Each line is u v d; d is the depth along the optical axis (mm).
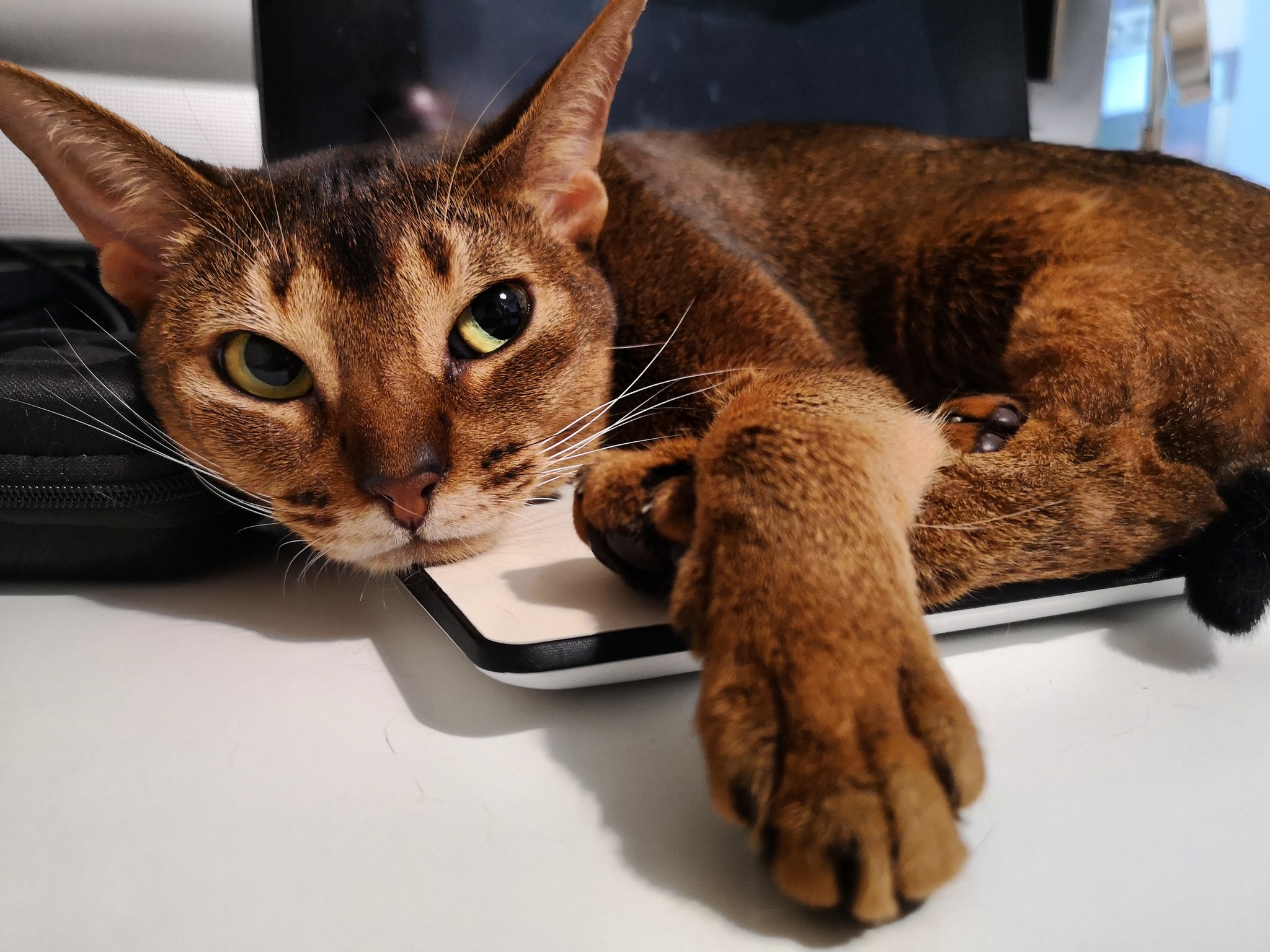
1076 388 197
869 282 253
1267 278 209
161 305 205
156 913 115
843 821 108
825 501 146
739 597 135
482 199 208
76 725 153
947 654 172
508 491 203
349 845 125
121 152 196
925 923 113
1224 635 178
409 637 184
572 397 218
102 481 193
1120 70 381
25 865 123
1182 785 135
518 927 112
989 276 232
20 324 295
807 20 289
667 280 230
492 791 135
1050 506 180
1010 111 309
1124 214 221
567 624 156
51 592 211
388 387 188
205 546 215
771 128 273
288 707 158
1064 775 137
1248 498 181
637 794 134
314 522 196
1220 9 425
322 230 193
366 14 269
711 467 158
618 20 209
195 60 299
